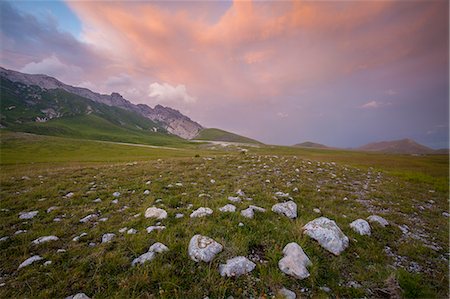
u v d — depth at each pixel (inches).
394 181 702.5
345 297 179.0
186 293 172.4
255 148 6314.0
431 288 195.0
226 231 259.1
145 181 549.0
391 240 280.4
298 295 173.5
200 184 519.5
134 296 167.8
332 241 240.4
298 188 501.4
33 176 619.5
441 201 500.1
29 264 206.7
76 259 215.8
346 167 934.4
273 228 273.7
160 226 278.5
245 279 187.0
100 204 380.2
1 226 296.7
